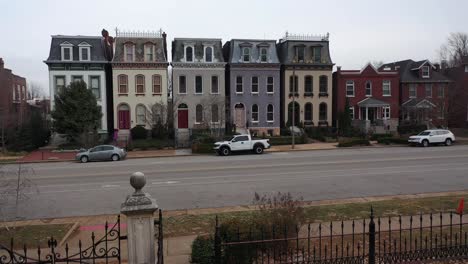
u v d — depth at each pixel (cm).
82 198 1510
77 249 884
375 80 4703
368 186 1642
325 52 4591
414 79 4884
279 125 4469
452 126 5266
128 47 4094
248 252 709
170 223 1075
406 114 4800
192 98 4241
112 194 1581
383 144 3878
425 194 1447
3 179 1739
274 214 790
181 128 4231
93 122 3719
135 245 630
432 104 4641
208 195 1513
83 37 4066
